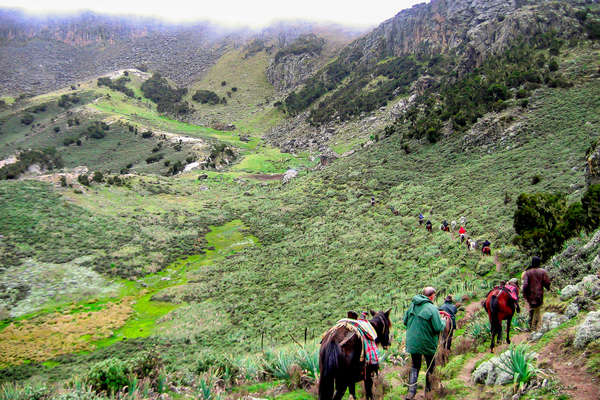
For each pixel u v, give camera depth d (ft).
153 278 152.35
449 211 133.39
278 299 109.81
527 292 26.94
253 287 124.77
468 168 169.89
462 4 539.70
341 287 104.32
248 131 600.39
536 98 187.73
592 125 143.23
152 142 487.20
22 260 156.25
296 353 28.60
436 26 557.33
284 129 570.05
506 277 66.39
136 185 279.28
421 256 104.63
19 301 129.59
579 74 191.52
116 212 224.33
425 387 20.63
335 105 533.14
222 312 109.09
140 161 429.38
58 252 167.43
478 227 105.19
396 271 101.60
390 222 150.51
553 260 46.37
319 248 146.92
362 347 17.15
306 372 26.04
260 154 441.27
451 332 27.73
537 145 151.64
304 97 649.61
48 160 421.18
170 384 27.50
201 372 29.32
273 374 27.45
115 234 192.95
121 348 92.58
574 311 22.40
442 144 214.48
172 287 140.15
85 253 170.09
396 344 35.37
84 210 215.92
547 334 20.84
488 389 18.15
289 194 248.73
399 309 72.59
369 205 179.22
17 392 23.52
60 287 140.77
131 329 109.70
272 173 360.89
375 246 130.31
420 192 168.86
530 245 69.10
